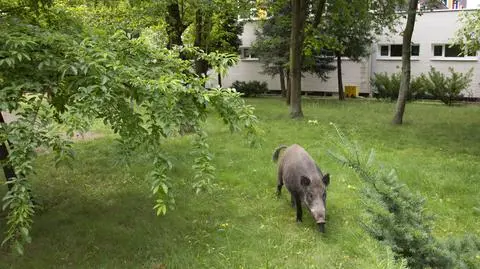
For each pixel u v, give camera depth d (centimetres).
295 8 1595
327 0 1750
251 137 580
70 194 798
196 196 790
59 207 736
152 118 499
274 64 2509
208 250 594
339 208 745
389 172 337
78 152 1066
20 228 419
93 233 638
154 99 454
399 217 317
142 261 568
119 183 859
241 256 583
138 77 467
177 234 644
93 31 607
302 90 2981
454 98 2305
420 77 2491
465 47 1420
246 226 678
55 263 559
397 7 2316
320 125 1451
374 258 272
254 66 3078
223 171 935
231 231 655
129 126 536
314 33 1647
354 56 2473
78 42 548
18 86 455
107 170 932
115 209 729
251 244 616
